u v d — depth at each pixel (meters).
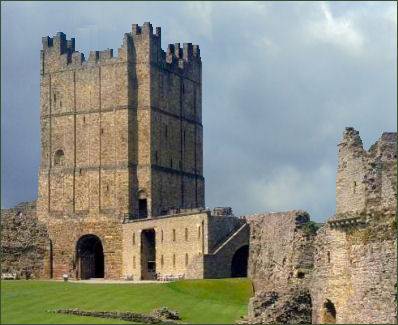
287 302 101.31
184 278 136.12
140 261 150.38
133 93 159.50
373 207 91.19
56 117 164.38
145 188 157.75
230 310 106.56
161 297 115.19
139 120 159.00
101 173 159.50
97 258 162.75
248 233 133.00
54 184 163.25
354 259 93.38
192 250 137.25
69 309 100.81
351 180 95.62
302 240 114.25
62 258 161.12
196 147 169.62
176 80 165.38
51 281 135.38
